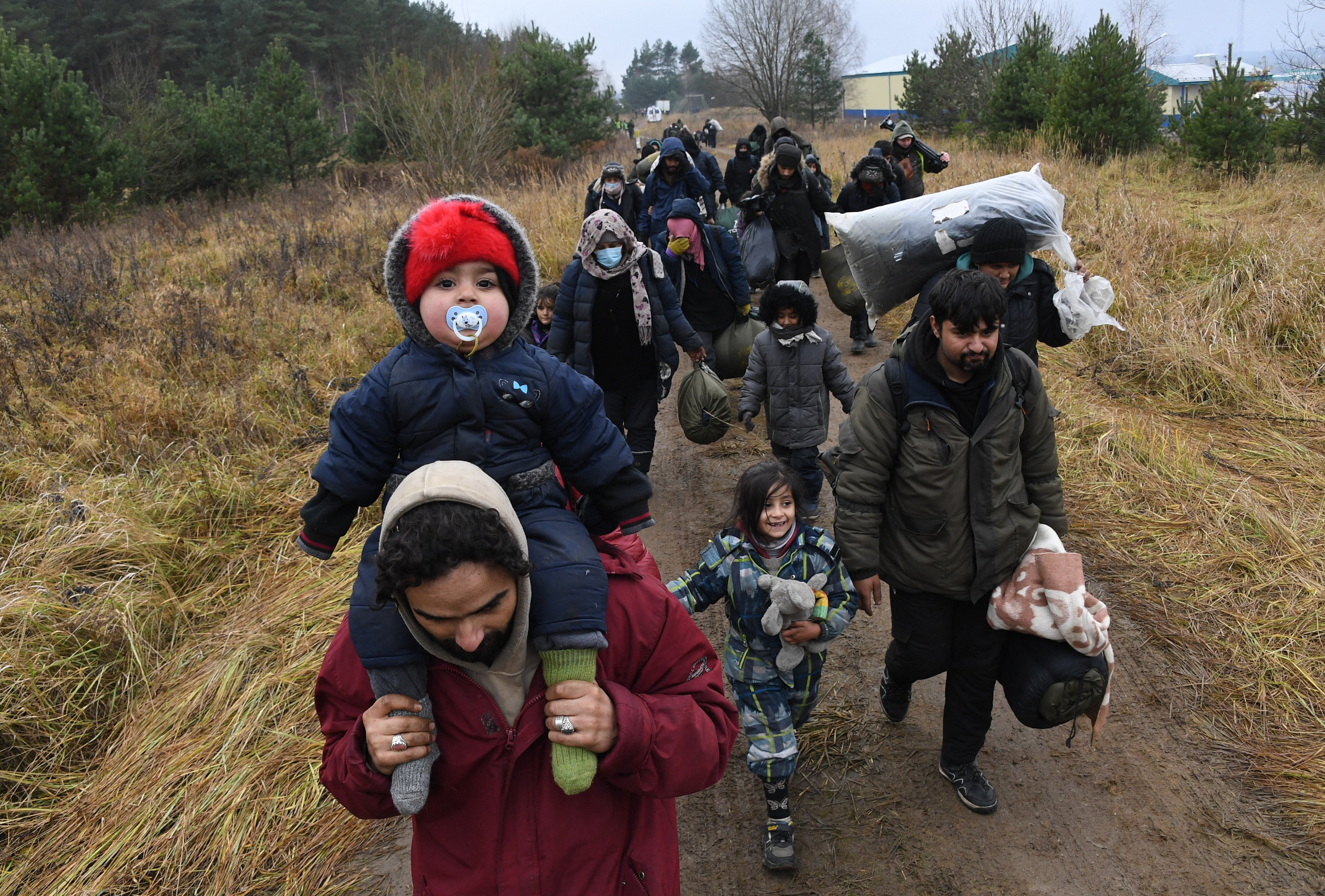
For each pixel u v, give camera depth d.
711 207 9.61
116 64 33.56
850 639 4.05
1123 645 3.77
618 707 1.48
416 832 1.65
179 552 4.61
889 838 2.93
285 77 22.52
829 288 7.14
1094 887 2.69
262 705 3.53
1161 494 4.75
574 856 1.54
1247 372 6.14
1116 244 8.53
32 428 5.61
